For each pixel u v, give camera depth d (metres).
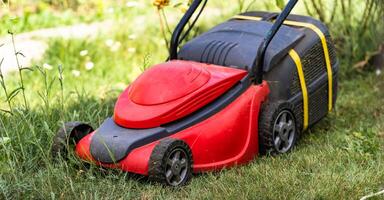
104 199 4.76
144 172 4.79
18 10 9.68
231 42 5.49
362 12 8.37
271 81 5.43
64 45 8.25
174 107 4.91
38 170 5.15
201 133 5.01
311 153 5.48
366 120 6.29
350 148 5.54
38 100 6.71
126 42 8.48
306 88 5.64
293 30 5.67
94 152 4.97
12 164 5.06
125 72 7.67
